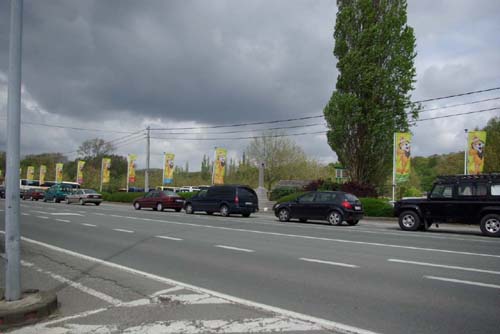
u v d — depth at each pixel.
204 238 12.65
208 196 24.45
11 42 5.20
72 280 7.12
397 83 27.88
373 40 28.02
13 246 5.20
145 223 17.69
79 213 23.67
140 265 8.43
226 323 4.89
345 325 4.80
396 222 21.67
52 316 5.14
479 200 15.21
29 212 24.00
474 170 23.08
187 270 7.93
